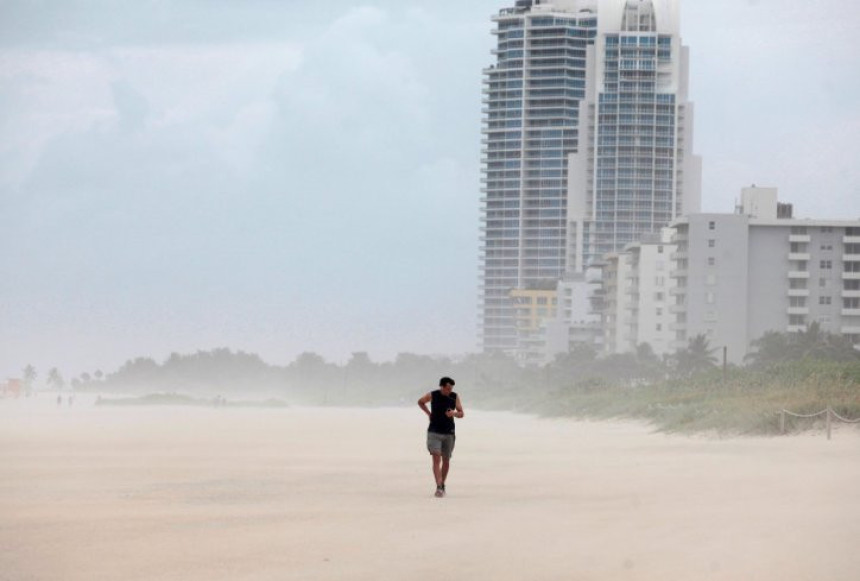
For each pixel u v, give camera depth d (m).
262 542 22.22
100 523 25.52
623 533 22.92
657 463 45.22
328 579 17.95
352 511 28.11
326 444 68.06
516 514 27.03
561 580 17.66
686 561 19.14
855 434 57.28
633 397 118.81
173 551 21.02
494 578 17.92
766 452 49.56
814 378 92.81
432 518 26.34
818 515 25.05
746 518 24.78
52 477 40.12
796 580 17.25
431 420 32.41
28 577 18.25
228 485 36.56
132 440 73.50
